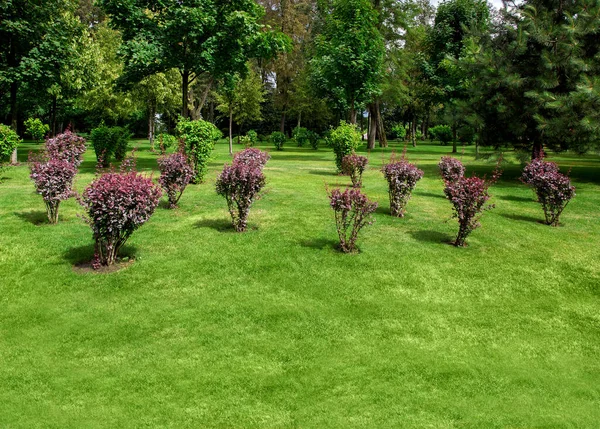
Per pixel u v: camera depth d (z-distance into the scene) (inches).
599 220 387.9
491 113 622.2
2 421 135.0
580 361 177.6
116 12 614.5
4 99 919.7
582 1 564.1
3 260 255.0
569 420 141.6
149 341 180.5
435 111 1408.7
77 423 134.6
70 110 1483.8
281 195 440.1
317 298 221.5
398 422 137.6
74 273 240.7
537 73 593.6
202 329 190.1
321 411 141.6
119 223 233.1
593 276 262.4
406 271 257.0
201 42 643.5
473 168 731.4
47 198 311.0
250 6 679.1
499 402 149.4
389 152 1202.0
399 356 174.4
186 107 682.2
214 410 141.0
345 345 181.2
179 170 367.9
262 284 234.5
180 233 307.7
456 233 330.0
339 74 817.5
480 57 612.1
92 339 181.5
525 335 195.5
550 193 360.2
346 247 281.7
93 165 652.1
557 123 540.4
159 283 232.5
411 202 426.6
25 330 187.9
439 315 209.6
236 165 312.8
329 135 636.7
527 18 593.6
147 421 135.6
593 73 559.5
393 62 1199.6
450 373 164.4
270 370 163.0
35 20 674.2
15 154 631.2
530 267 271.7
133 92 1241.4
